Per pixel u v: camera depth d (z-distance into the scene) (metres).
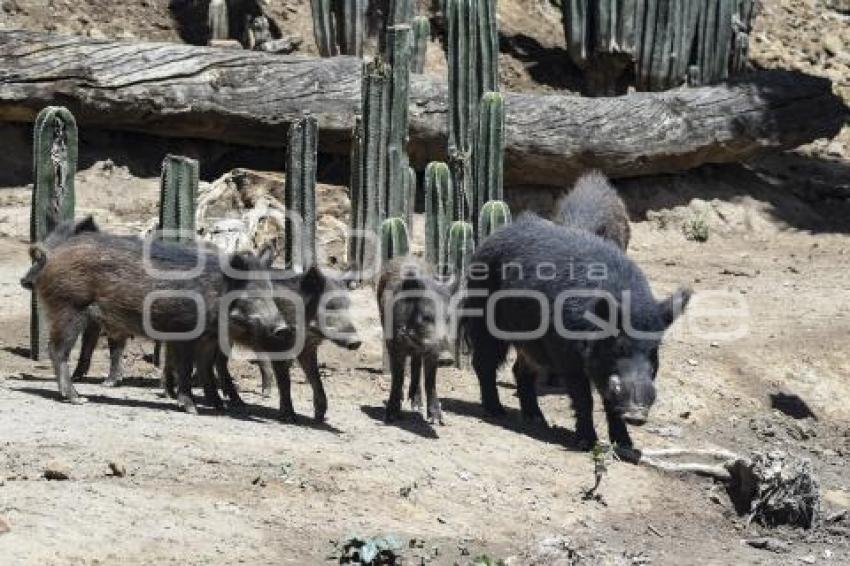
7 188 18.45
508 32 23.67
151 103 18.42
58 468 9.65
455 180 15.22
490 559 9.51
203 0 22.06
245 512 9.70
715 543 11.40
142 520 9.26
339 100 18.98
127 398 11.90
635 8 21.72
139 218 18.12
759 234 20.95
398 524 10.09
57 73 18.12
